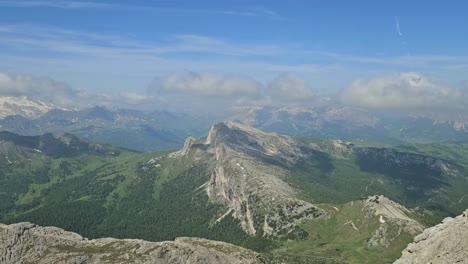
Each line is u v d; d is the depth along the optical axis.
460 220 174.00
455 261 152.88
